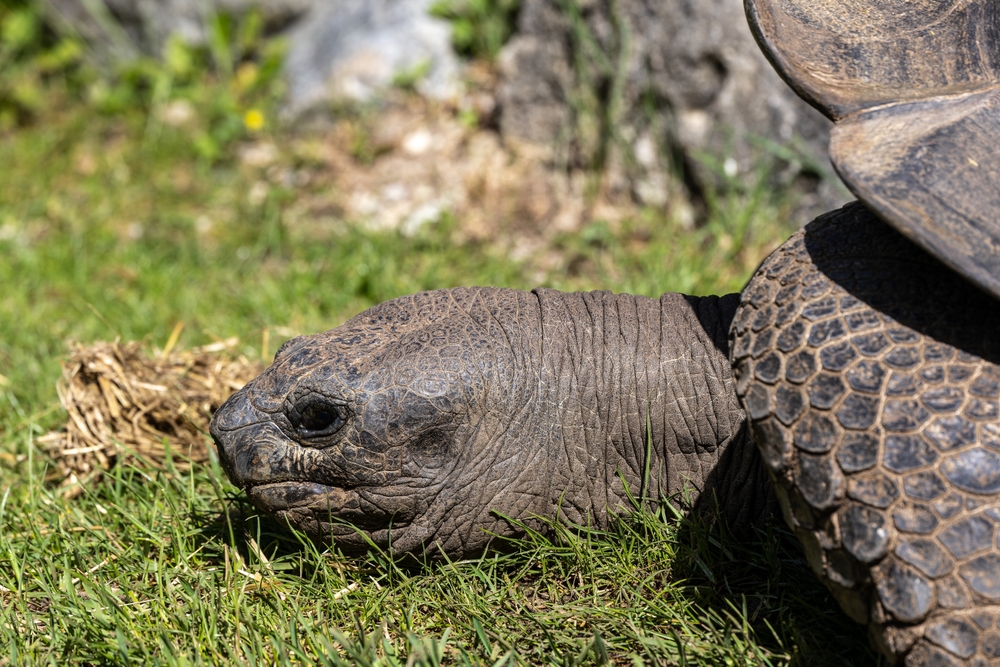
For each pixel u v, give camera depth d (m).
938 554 2.18
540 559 2.98
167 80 7.23
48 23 7.75
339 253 5.49
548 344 2.96
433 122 6.53
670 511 3.04
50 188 6.46
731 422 2.92
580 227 5.73
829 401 2.34
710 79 5.40
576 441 2.95
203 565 3.14
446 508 2.90
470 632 2.77
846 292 2.48
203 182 6.52
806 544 2.39
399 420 2.82
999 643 2.13
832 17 3.02
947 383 2.31
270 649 2.75
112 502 3.49
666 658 2.65
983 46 2.88
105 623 2.80
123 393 3.65
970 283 2.22
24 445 3.86
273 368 2.97
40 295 5.24
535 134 6.14
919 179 2.35
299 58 7.05
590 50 5.70
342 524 2.94
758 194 5.25
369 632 2.78
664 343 2.97
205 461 3.66
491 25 6.62
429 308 3.05
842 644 2.68
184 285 5.34
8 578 3.07
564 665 2.58
